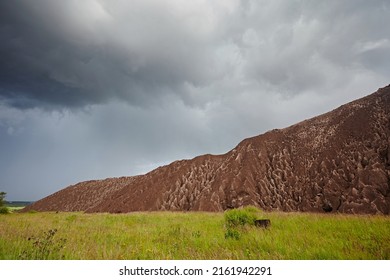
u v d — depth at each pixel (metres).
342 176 56.69
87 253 8.30
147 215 28.02
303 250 8.20
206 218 20.72
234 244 9.47
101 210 76.88
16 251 8.13
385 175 51.19
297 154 69.25
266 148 75.12
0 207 42.50
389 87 69.00
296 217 16.56
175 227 14.88
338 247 8.28
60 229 13.96
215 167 76.06
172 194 71.62
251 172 68.56
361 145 59.41
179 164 81.75
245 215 14.82
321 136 68.94
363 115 65.44
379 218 14.09
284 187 63.16
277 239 9.47
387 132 58.22
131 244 10.11
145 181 79.94
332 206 52.81
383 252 7.62
